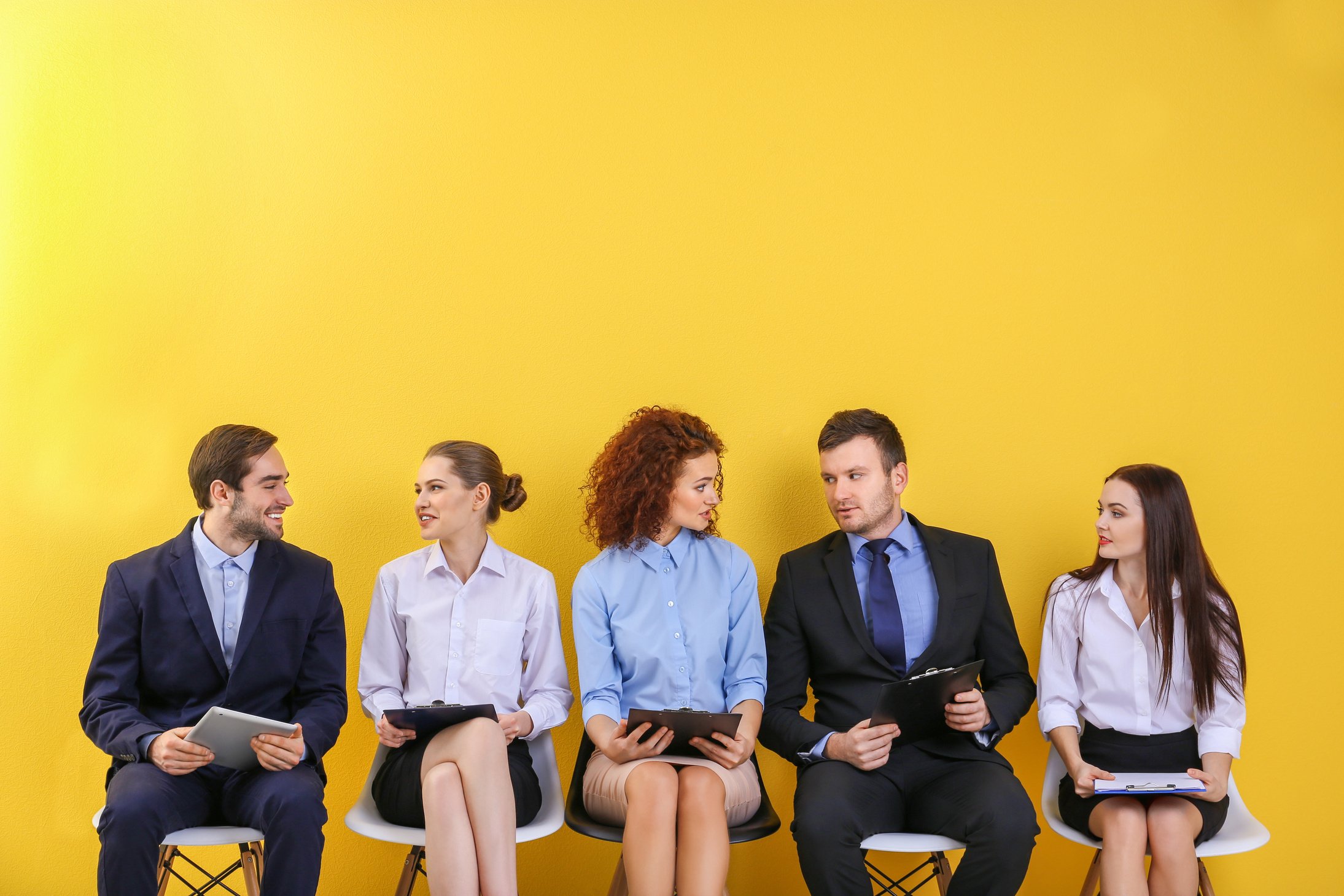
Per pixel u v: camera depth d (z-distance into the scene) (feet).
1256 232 9.82
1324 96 9.87
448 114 9.71
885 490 8.45
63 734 9.32
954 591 8.43
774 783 9.49
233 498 7.91
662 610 8.37
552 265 9.67
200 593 7.89
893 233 9.76
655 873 6.79
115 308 9.56
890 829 7.81
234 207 9.62
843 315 9.71
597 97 9.77
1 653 9.36
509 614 8.55
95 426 9.50
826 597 8.53
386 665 8.53
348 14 9.71
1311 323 9.78
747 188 9.75
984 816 7.27
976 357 9.71
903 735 7.79
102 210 9.61
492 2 9.78
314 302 9.58
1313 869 9.44
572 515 9.59
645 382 9.66
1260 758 9.48
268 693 8.04
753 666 8.39
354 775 9.43
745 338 9.68
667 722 7.27
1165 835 7.31
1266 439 9.71
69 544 9.43
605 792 7.39
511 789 7.23
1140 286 9.78
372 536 9.52
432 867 6.95
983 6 9.89
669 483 8.36
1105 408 9.71
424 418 9.56
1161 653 8.17
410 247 9.63
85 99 9.67
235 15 9.70
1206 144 9.86
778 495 9.64
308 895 7.14
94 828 9.26
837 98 9.82
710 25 9.82
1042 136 9.85
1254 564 9.64
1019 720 8.19
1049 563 9.62
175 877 9.23
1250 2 9.91
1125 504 8.29
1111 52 9.88
